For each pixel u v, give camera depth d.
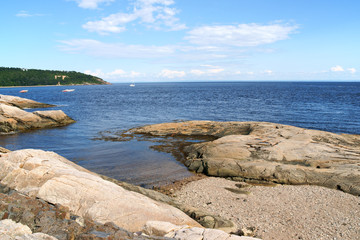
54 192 9.91
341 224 10.39
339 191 13.63
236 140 20.62
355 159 16.52
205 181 15.86
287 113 44.41
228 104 60.41
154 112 46.88
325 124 34.81
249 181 15.70
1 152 15.30
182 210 10.91
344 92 104.06
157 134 27.25
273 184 15.17
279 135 22.12
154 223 8.45
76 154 21.09
